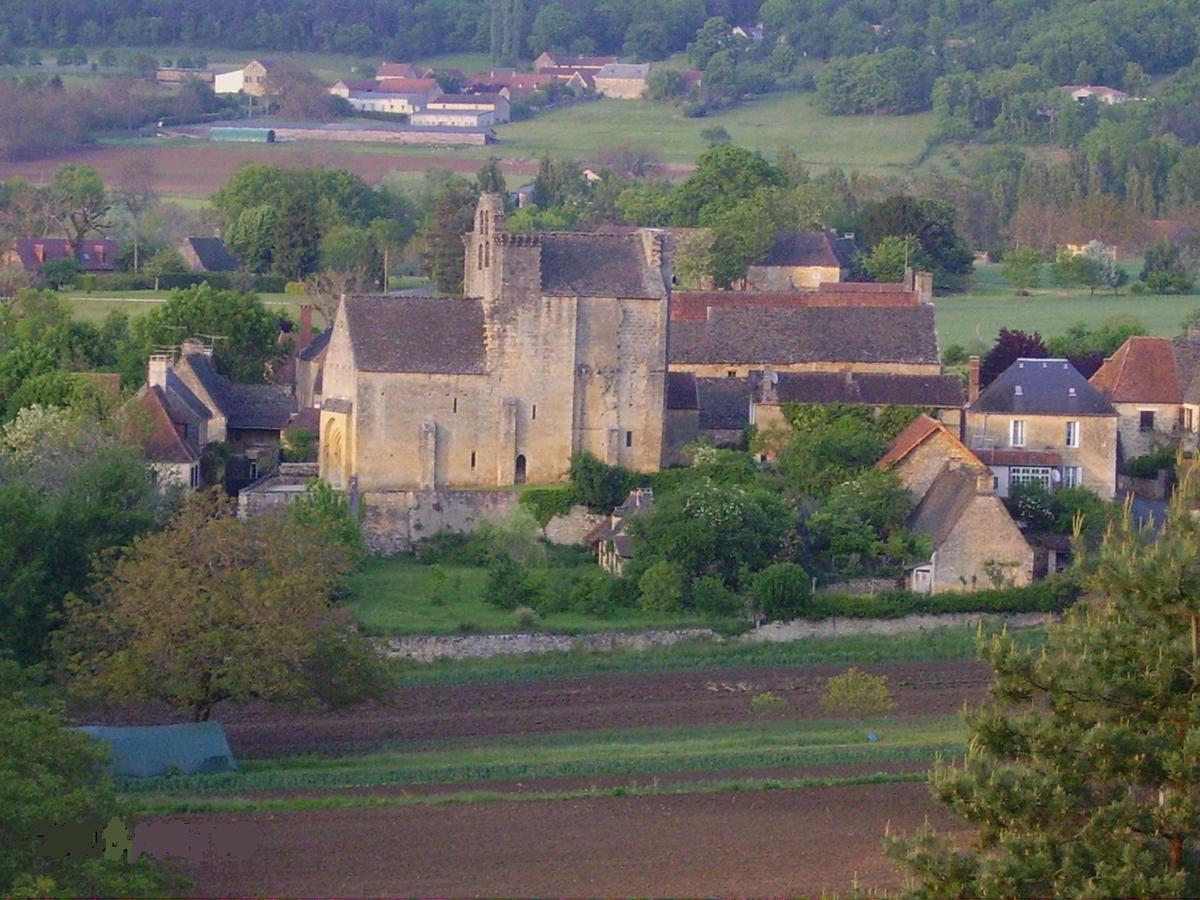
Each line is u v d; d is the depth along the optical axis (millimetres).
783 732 190250
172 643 181625
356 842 153250
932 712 198875
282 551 190750
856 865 148625
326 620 187750
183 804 161625
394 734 190625
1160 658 121375
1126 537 127750
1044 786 121125
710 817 160500
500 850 151750
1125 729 120562
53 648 189125
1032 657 127375
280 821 158250
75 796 133500
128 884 132750
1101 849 119250
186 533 190250
